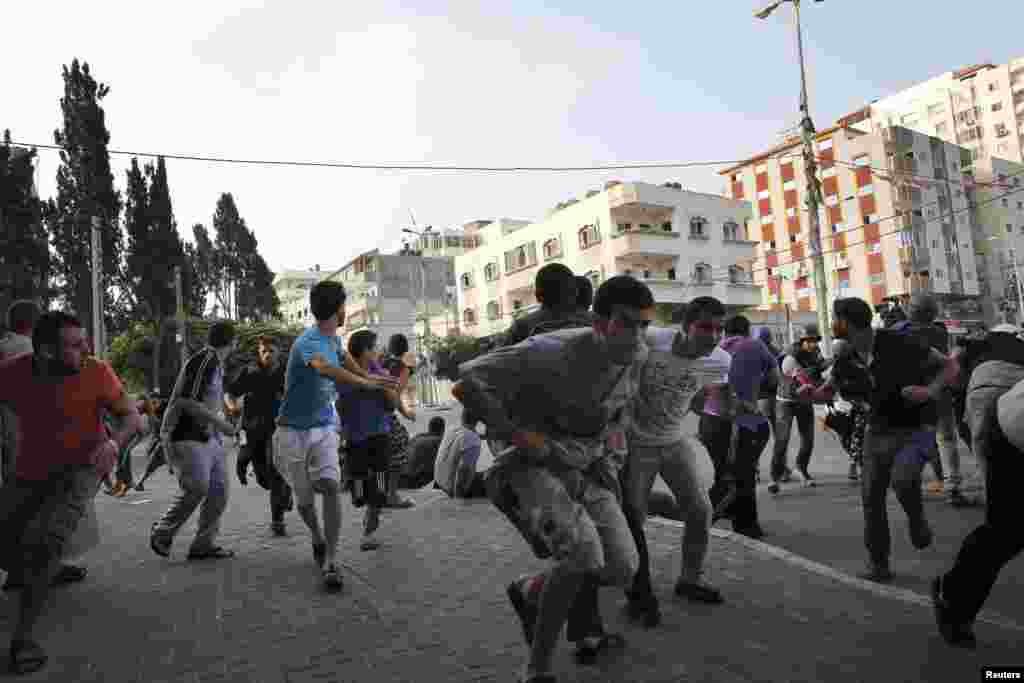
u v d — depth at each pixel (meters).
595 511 3.19
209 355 5.83
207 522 5.98
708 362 4.10
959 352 6.83
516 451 3.19
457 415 34.25
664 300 48.94
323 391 5.17
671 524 6.29
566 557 2.93
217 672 3.50
